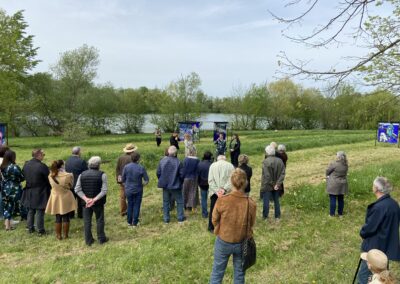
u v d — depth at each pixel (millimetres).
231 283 5180
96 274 5500
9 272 5609
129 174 7863
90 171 6777
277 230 7539
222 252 4262
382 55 6195
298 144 24375
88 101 47094
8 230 7734
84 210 6879
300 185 11453
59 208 7051
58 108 47156
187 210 9281
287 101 57719
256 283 5230
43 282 5258
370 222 4266
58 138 41625
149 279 5352
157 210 9383
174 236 7242
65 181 7023
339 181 8281
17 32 38125
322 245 6684
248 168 8047
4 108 37500
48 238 7281
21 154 23000
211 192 7043
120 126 53000
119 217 8820
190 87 51531
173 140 20844
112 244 6906
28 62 39156
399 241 4273
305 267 5754
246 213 4203
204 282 5262
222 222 4250
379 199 4336
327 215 8641
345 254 6285
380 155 20484
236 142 16016
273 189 8133
